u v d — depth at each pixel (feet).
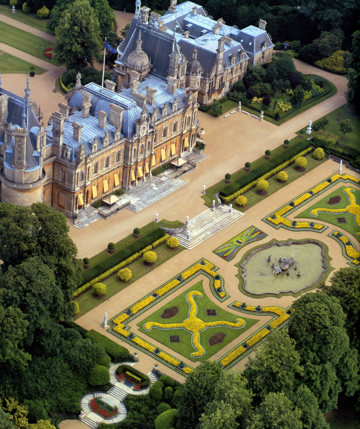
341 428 599.16
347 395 604.08
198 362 622.54
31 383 578.66
